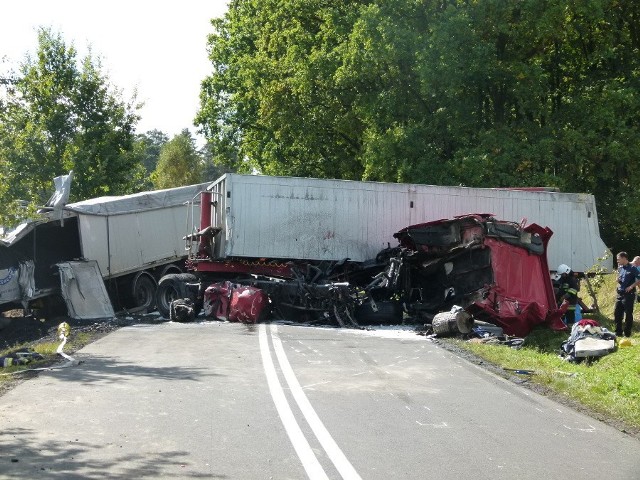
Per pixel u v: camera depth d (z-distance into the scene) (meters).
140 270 26.84
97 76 48.09
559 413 9.00
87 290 23.52
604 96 32.97
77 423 7.65
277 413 8.32
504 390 10.36
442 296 19.94
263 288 21.39
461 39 30.88
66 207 24.23
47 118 46.25
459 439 7.50
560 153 32.78
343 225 23.58
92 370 11.17
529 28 32.25
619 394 10.18
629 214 33.22
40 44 46.97
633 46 36.28
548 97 35.47
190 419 7.93
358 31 32.38
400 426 7.94
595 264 25.95
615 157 31.84
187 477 5.90
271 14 40.16
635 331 19.28
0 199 17.64
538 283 19.67
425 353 13.95
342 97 36.28
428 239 19.64
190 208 27.34
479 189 25.02
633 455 7.16
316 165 42.50
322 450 6.85
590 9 31.62
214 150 51.19
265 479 5.93
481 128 32.62
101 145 47.66
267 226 23.02
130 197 26.75
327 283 21.59
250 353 13.27
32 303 23.86
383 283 20.67
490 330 17.59
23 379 10.30
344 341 15.63
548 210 25.73
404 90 33.84
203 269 23.05
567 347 14.91
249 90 43.94
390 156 32.09
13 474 5.88
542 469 6.54
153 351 13.55
